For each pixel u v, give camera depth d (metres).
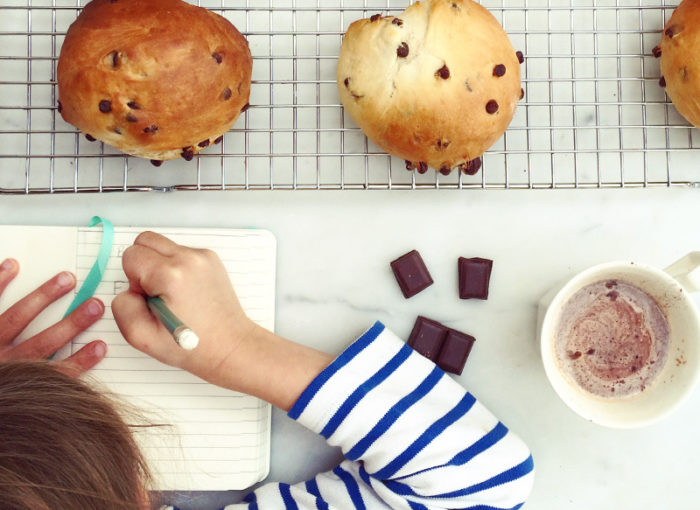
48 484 0.52
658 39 0.67
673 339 0.64
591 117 0.67
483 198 0.67
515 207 0.67
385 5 0.66
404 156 0.63
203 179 0.66
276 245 0.67
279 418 0.67
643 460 0.68
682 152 0.67
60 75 0.60
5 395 0.55
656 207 0.67
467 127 0.61
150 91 0.59
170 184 0.66
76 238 0.65
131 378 0.65
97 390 0.62
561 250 0.67
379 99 0.61
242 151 0.66
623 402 0.64
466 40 0.61
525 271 0.67
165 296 0.61
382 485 0.63
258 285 0.66
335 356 0.64
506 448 0.63
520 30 0.67
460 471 0.62
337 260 0.67
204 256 0.62
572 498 0.68
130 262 0.61
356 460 0.64
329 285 0.67
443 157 0.62
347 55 0.62
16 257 0.65
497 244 0.67
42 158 0.66
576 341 0.65
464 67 0.60
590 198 0.67
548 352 0.62
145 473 0.59
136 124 0.60
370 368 0.63
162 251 0.62
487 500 0.62
